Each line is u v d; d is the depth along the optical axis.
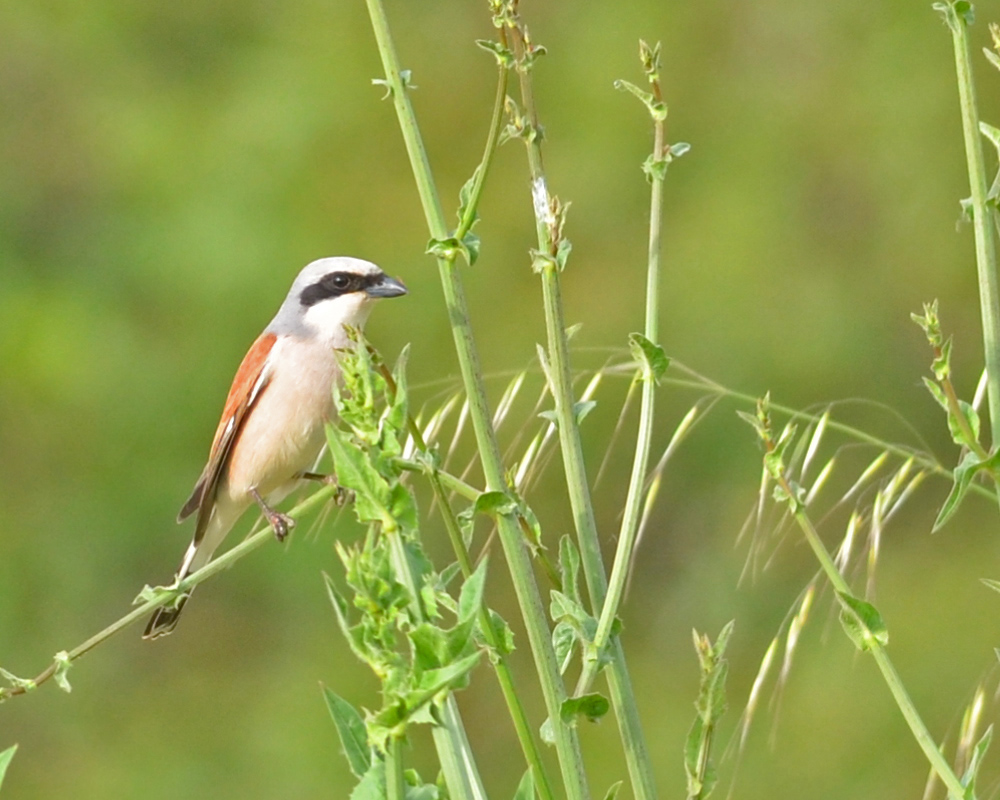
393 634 3.03
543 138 3.79
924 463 4.45
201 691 13.94
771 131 16.31
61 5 17.03
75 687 14.05
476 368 3.73
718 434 14.19
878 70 16.45
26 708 14.02
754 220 15.77
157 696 14.01
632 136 16.20
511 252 15.52
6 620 14.09
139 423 14.88
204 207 15.74
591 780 12.01
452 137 16.03
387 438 3.19
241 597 14.06
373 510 3.14
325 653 13.87
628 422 13.98
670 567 13.66
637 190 15.95
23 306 15.34
